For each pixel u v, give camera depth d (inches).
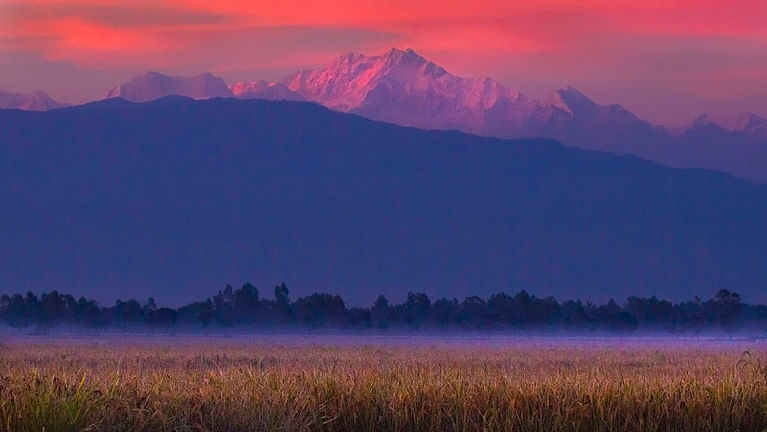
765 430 2433.6
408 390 2416.3
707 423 2444.6
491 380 2578.7
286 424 2140.7
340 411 2308.1
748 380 2701.8
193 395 2236.7
